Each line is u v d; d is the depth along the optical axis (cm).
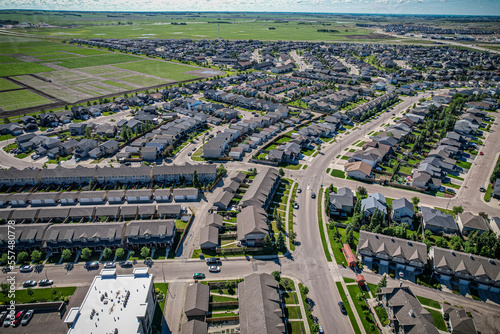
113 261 9419
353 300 8294
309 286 8694
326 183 13725
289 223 11200
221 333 7388
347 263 9525
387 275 9100
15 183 12925
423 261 8975
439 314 7925
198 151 16400
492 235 9650
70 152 15838
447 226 10688
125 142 16988
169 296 8325
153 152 15225
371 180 13900
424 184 13175
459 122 19475
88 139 16250
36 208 11150
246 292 7962
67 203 11975
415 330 7050
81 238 9606
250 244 10150
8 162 14838
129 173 13288
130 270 9094
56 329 7356
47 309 7844
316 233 10775
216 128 19400
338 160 15788
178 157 15712
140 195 12100
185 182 13538
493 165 15450
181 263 9412
